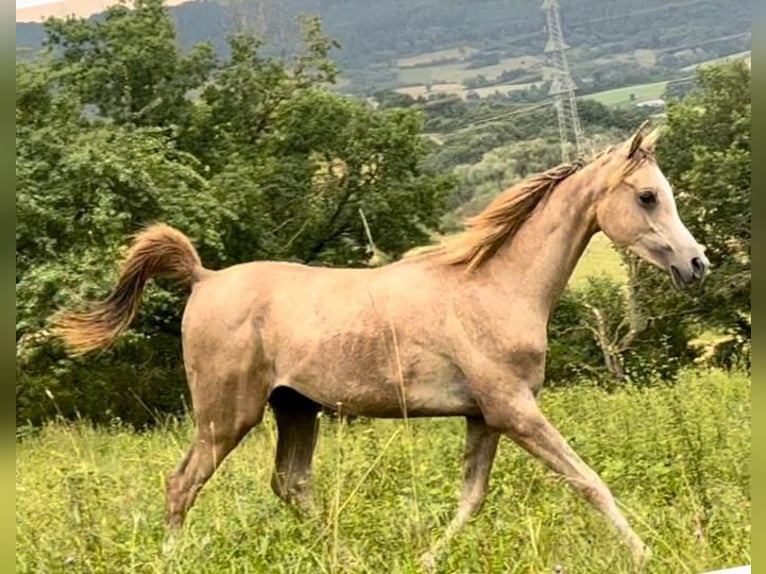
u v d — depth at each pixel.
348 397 7.25
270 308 7.37
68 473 7.57
